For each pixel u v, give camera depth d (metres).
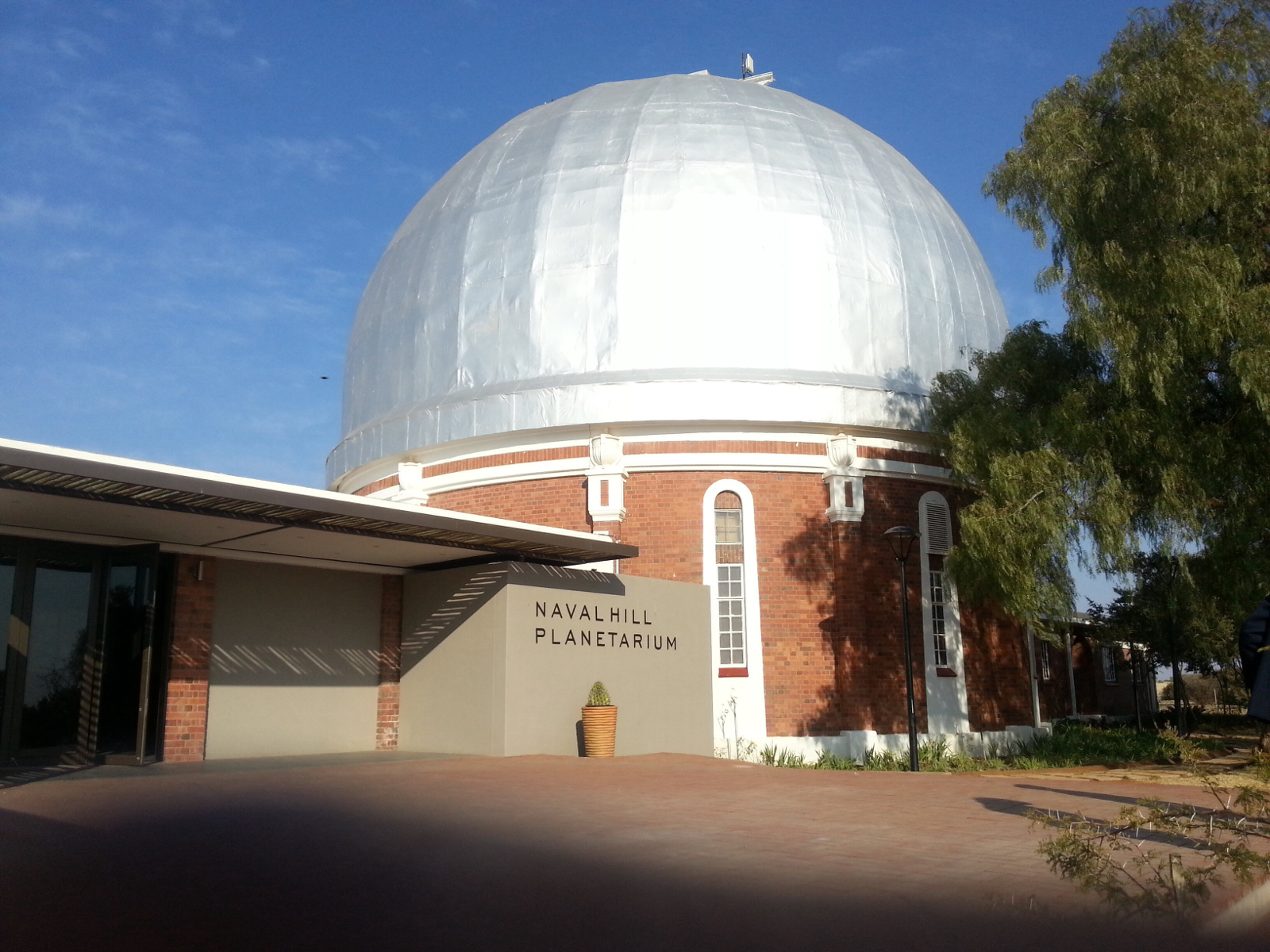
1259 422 17.02
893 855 7.79
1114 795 12.26
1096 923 5.82
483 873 7.02
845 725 20.95
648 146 23.22
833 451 21.91
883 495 22.36
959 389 21.67
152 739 14.22
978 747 22.58
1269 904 6.59
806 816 9.89
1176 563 20.31
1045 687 27.14
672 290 21.88
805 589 21.39
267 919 5.71
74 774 12.62
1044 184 17.95
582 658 17.17
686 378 21.34
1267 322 15.82
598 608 17.62
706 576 21.06
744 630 21.08
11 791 10.64
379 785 11.65
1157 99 16.67
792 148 23.72
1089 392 18.67
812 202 22.94
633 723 17.83
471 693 16.45
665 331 21.72
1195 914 6.03
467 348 22.78
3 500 11.95
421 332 23.58
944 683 22.48
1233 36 17.16
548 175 23.34
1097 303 17.42
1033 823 9.28
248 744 15.71
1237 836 8.59
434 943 5.29
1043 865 7.45
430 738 16.97
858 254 22.94
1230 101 16.45
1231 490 17.44
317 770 13.15
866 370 22.42
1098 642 37.62
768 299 21.97
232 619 15.83
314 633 16.83
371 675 17.50
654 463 21.45
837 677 21.17
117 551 14.57
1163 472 17.19
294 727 16.33
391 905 6.08
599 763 14.82
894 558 22.20
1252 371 15.57
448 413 22.55
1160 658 36.03
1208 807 11.17
